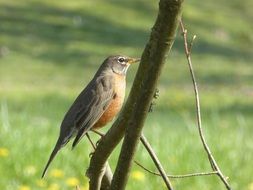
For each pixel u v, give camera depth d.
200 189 8.98
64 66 27.97
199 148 10.45
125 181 4.17
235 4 40.81
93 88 6.74
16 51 29.16
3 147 9.81
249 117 19.08
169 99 21.91
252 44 34.97
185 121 15.72
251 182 9.38
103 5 36.41
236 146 11.07
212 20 37.31
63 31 32.34
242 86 26.17
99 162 4.56
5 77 25.50
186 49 4.45
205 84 26.38
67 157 9.54
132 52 30.81
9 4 35.19
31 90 23.11
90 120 6.67
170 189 4.45
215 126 14.53
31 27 32.38
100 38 32.12
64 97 21.91
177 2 3.67
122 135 4.32
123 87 6.96
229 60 31.47
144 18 35.69
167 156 9.92
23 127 11.62
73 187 8.66
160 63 3.82
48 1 36.16
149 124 16.48
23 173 8.94
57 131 11.70
